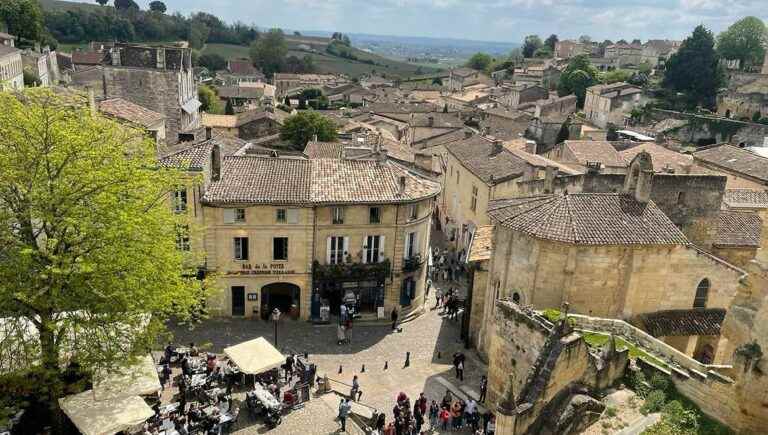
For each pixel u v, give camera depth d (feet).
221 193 143.43
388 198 151.74
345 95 598.75
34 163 87.81
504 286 124.88
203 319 150.82
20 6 493.36
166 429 95.04
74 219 86.43
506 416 79.87
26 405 92.38
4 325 91.61
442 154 271.08
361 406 110.93
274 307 159.94
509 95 533.96
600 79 558.15
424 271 167.63
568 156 242.17
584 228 113.80
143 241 94.27
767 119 401.70
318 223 150.00
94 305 89.66
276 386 112.27
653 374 90.79
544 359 85.10
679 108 459.32
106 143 96.17
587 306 116.57
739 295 91.86
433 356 139.44
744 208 171.22
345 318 147.84
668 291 118.83
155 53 292.81
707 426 82.23
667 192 140.26
